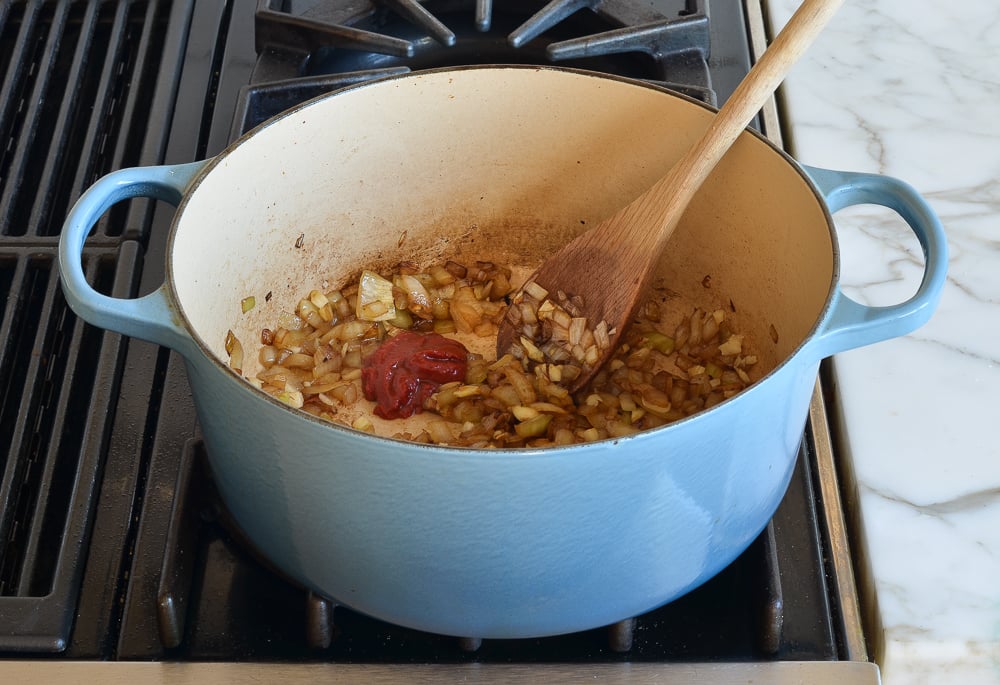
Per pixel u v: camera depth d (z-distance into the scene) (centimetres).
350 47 96
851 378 80
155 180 67
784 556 68
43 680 61
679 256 85
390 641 63
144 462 73
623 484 52
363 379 82
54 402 78
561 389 80
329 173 81
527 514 52
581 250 81
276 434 52
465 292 90
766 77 69
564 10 97
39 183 94
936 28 112
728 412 52
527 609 58
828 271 64
